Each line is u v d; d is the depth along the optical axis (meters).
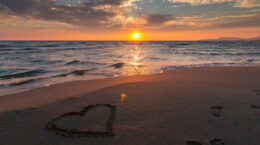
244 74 7.20
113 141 2.11
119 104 3.40
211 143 2.04
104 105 3.36
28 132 2.34
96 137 2.20
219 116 2.79
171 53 21.75
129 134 2.27
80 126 2.50
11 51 21.36
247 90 4.38
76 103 3.50
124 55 18.44
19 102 3.73
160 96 3.90
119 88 4.68
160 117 2.78
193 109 3.10
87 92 4.34
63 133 2.31
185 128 2.41
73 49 28.19
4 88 5.22
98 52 22.75
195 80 5.87
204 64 11.47
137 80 6.18
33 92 4.75
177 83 5.32
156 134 2.26
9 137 2.22
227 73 7.55
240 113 2.88
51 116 2.86
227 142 2.06
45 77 7.01
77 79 6.68
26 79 6.58
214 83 5.30
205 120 2.64
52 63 11.27
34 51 22.03
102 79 6.63
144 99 3.70
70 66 10.12
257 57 16.48
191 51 26.02
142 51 25.97
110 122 2.62
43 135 2.26
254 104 3.30
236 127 2.41
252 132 2.27
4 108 3.27
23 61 12.02
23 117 2.82
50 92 4.68
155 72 8.28
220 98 3.71
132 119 2.72
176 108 3.16
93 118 2.76
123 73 8.06
